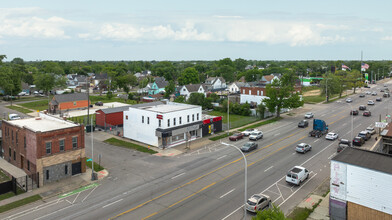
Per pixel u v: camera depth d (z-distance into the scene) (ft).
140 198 103.50
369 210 81.76
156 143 170.50
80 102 313.53
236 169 130.82
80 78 597.11
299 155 150.20
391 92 426.92
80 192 110.32
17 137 134.72
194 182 116.98
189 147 168.86
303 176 115.75
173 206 96.78
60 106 296.71
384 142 143.02
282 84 249.55
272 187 111.24
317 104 335.88
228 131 197.16
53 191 111.45
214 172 127.65
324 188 110.32
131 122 186.60
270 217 67.97
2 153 153.58
